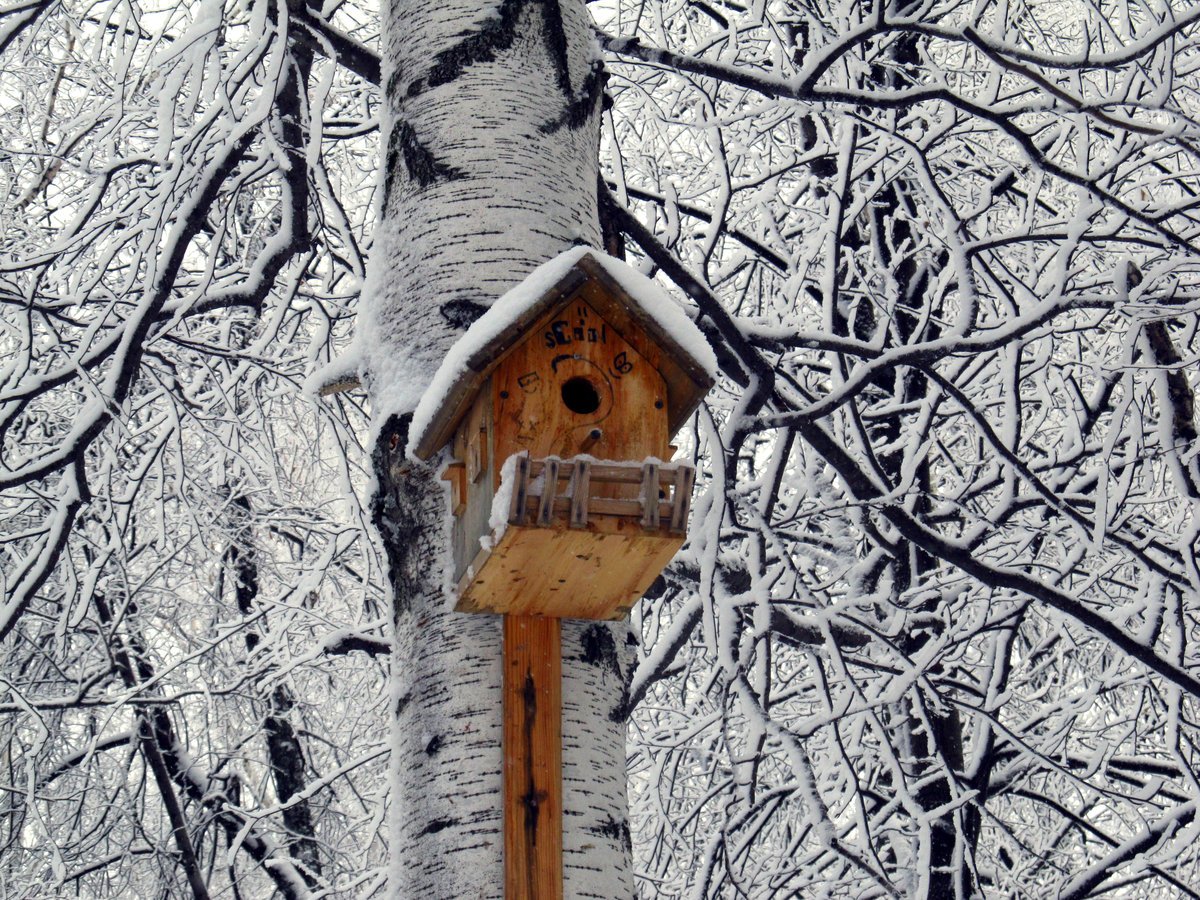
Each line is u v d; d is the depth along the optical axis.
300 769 7.25
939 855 5.53
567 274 2.63
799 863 5.78
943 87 4.04
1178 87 5.73
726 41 6.12
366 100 6.11
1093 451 5.40
